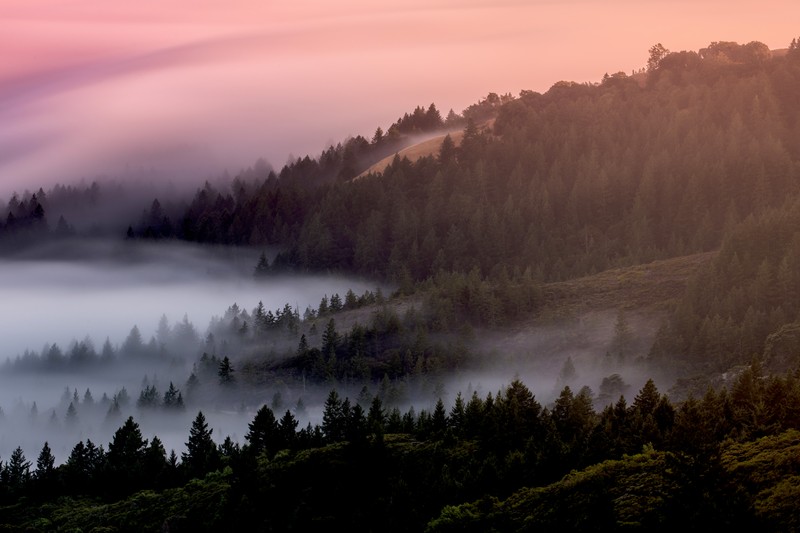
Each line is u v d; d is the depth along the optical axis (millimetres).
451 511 160625
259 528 181000
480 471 170375
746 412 167500
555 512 151125
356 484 183125
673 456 138500
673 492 135625
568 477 160250
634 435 167125
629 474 151250
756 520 127062
